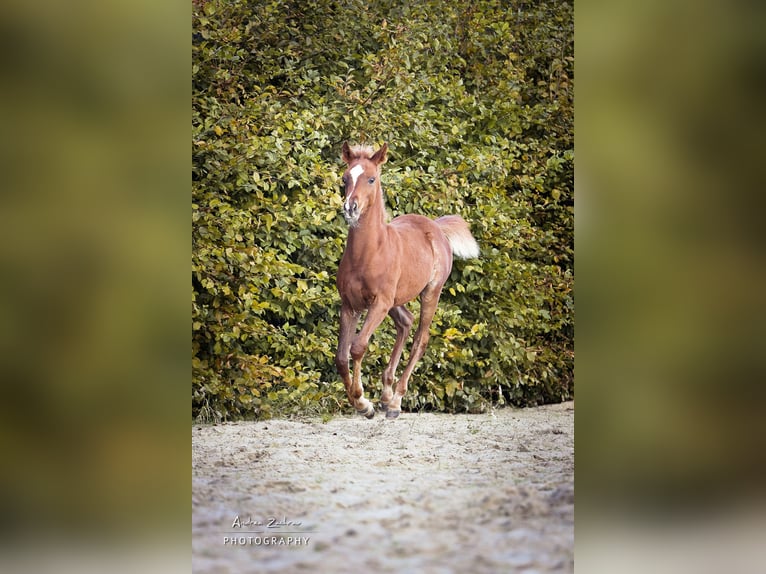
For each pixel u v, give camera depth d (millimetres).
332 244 12562
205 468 8492
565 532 6164
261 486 7707
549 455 9414
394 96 13539
